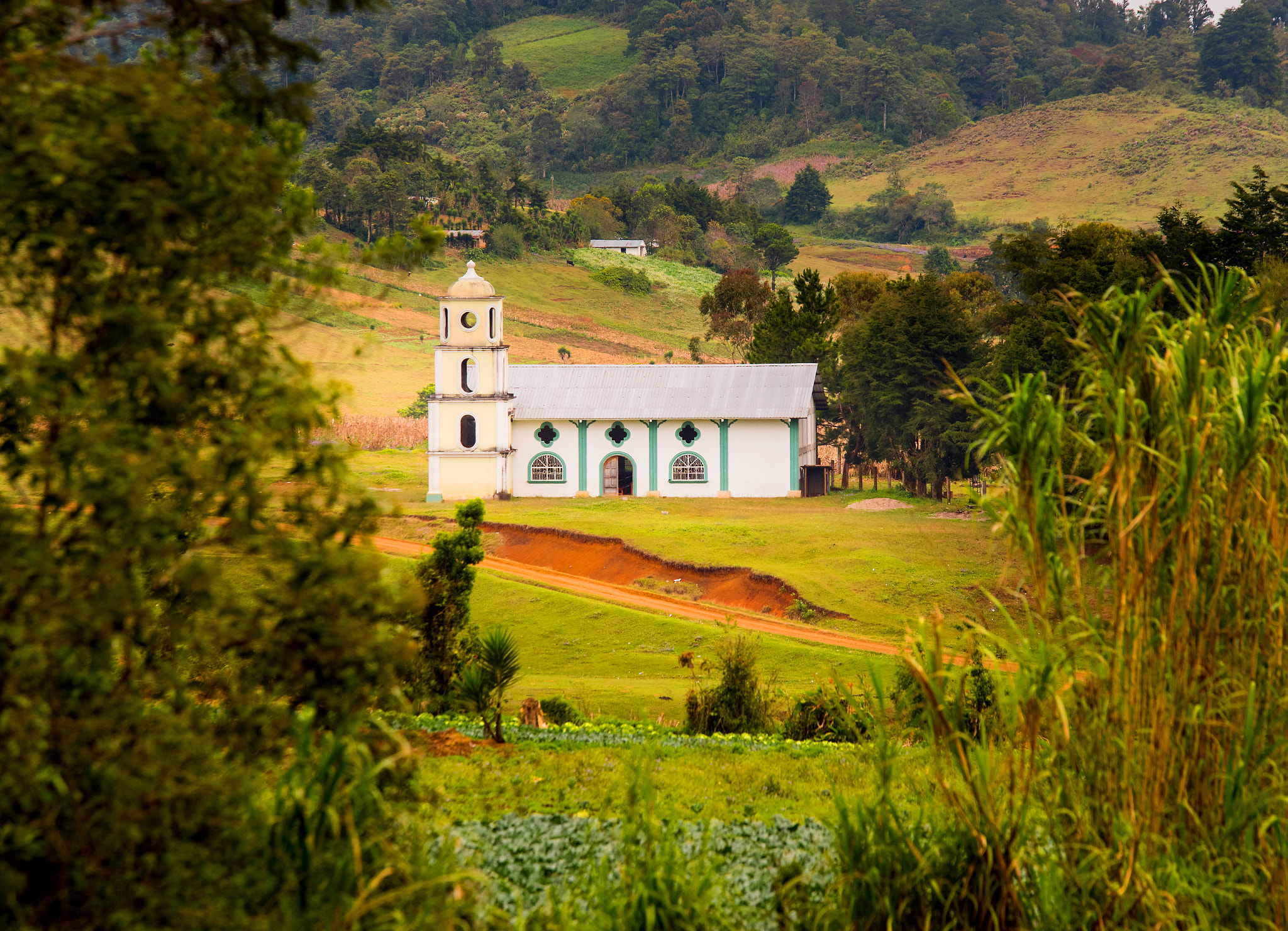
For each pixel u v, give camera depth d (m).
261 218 26.20
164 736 26.53
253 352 26.44
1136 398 34.47
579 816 53.12
